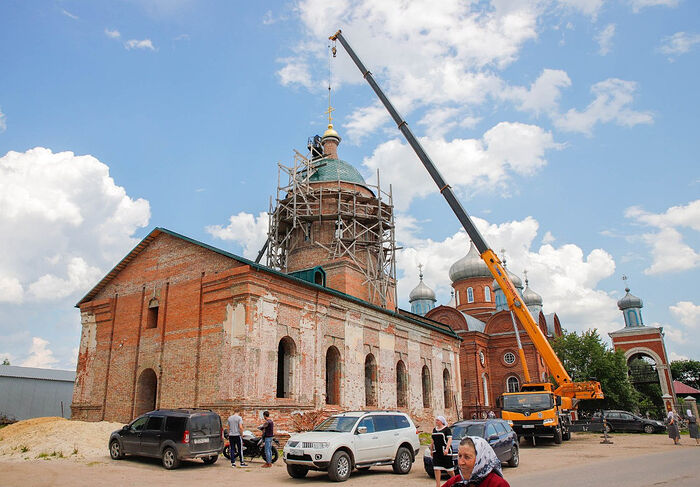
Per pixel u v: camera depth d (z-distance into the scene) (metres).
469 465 4.99
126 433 18.14
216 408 22.73
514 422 28.66
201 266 26.03
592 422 40.62
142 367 26.62
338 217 37.09
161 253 28.28
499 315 53.44
